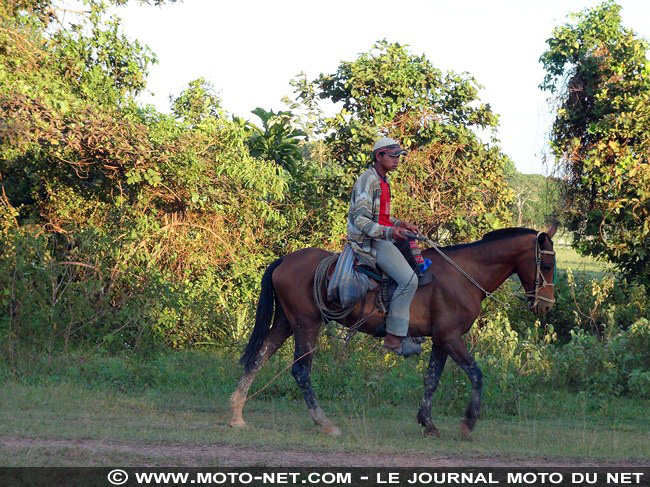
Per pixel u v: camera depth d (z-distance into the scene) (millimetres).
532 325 12234
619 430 7844
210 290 11914
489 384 8758
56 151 11641
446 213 12586
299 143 14078
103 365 9266
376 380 9047
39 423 6457
